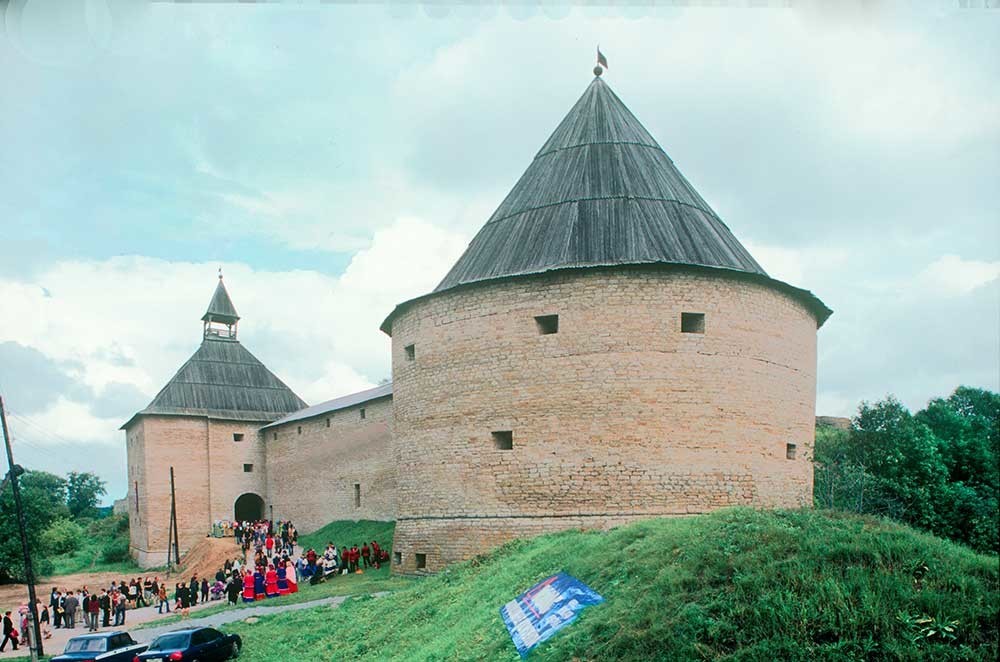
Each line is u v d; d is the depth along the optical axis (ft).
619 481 73.61
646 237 80.07
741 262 81.61
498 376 79.56
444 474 82.12
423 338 86.74
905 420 106.32
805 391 84.94
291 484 170.91
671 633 36.70
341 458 151.02
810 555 40.09
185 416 180.04
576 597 45.68
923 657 32.58
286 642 67.00
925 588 36.40
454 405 82.33
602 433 74.59
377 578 92.84
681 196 86.17
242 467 183.73
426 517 83.41
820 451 102.89
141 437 181.47
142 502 178.91
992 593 35.81
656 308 75.92
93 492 344.08
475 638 48.91
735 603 37.52
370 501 139.74
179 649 62.08
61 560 205.05
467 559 77.66
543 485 75.82
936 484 100.78
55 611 105.19
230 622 78.28
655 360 75.10
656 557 46.06
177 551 163.32
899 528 44.32
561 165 89.35
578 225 82.07
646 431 74.02
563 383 76.43
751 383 77.82
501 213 89.97
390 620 64.08
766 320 80.28
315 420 162.71
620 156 87.92
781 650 34.09
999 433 125.80
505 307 80.18
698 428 74.69
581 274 77.36
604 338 75.87
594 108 92.99
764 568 39.75
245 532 152.66
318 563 104.01
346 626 67.36
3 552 160.76
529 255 81.71
